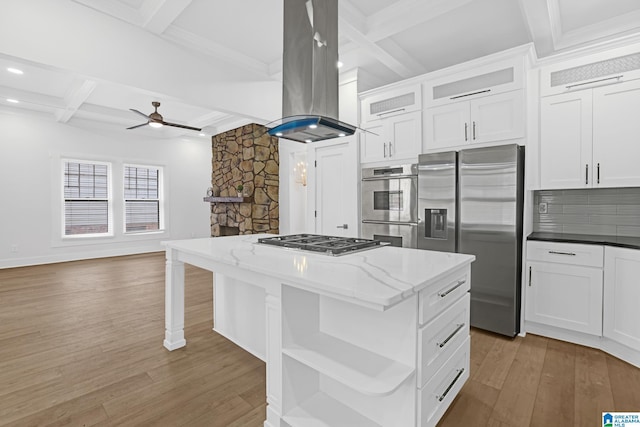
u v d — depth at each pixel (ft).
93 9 8.84
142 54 9.86
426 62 12.33
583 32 9.47
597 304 7.98
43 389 6.45
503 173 8.80
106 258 21.11
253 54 12.44
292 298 5.25
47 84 14.82
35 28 7.89
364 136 12.60
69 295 12.94
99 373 7.07
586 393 6.28
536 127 9.34
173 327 8.25
